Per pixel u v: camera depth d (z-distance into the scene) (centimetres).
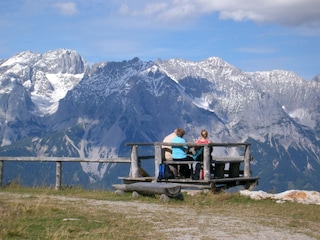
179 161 2509
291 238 1499
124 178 2594
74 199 2159
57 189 2645
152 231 1509
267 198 2258
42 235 1396
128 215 1756
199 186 2411
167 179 2503
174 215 1794
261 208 2048
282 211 1995
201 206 2052
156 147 2534
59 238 1348
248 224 1678
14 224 1507
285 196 2277
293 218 1859
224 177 2688
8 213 1658
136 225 1582
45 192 2423
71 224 1544
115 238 1387
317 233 1603
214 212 1909
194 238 1436
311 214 1956
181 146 2516
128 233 1465
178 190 2177
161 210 1895
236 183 2673
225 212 1920
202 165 2477
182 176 2550
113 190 2595
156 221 1662
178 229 1549
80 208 1869
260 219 1795
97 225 1548
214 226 1619
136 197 2231
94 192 2491
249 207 2066
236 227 1617
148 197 2233
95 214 1742
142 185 2220
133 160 2605
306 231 1623
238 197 2267
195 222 1672
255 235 1512
